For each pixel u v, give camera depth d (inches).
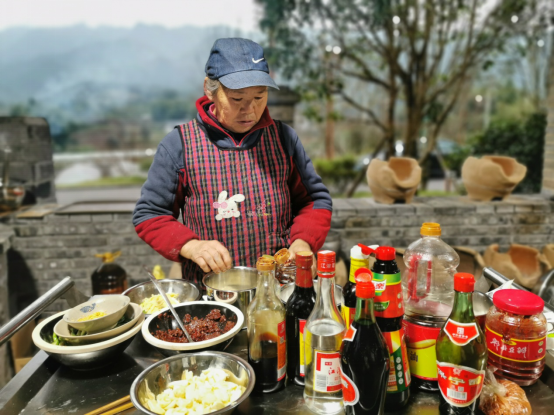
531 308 34.4
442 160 262.8
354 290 34.7
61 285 49.3
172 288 57.0
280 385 36.7
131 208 125.2
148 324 43.6
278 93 153.1
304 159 64.7
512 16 211.5
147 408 32.8
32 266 121.0
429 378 35.2
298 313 36.5
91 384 40.1
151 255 122.2
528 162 197.5
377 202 128.0
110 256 111.7
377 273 32.4
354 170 263.3
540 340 35.9
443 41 219.1
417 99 227.5
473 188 129.8
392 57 218.5
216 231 60.4
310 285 36.2
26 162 127.0
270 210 61.0
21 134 125.1
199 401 33.6
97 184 454.3
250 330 36.4
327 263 32.4
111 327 43.8
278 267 46.8
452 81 226.5
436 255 38.5
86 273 122.0
